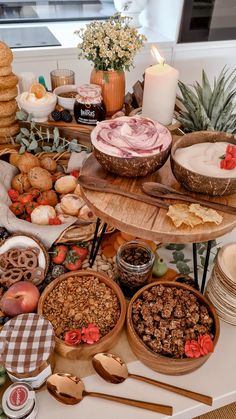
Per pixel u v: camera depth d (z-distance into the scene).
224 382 0.75
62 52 1.87
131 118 0.86
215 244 1.03
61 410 0.70
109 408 0.71
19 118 1.10
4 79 1.04
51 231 0.91
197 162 0.76
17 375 0.66
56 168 1.14
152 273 0.92
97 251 0.95
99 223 0.89
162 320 0.75
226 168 0.74
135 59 2.04
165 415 0.70
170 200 0.76
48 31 2.05
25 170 1.06
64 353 0.74
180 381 0.75
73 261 0.92
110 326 0.77
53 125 1.11
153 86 1.01
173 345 0.72
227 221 0.72
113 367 0.75
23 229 0.92
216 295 0.82
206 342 0.70
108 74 1.09
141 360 0.75
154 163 0.76
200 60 2.17
